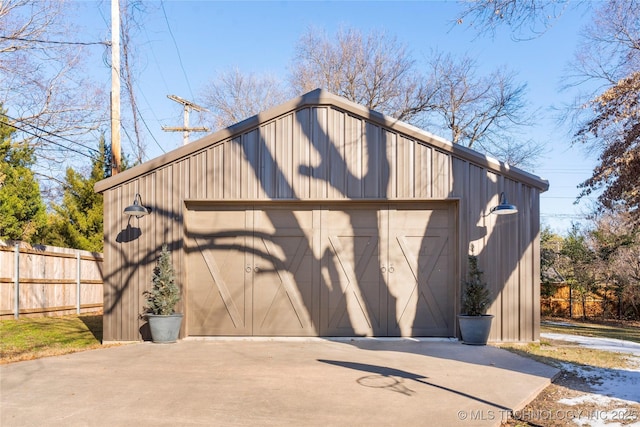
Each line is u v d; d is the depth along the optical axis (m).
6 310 12.30
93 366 7.23
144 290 9.77
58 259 14.49
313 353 8.27
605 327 18.08
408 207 9.96
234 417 5.07
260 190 9.81
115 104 13.48
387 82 29.00
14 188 18.48
